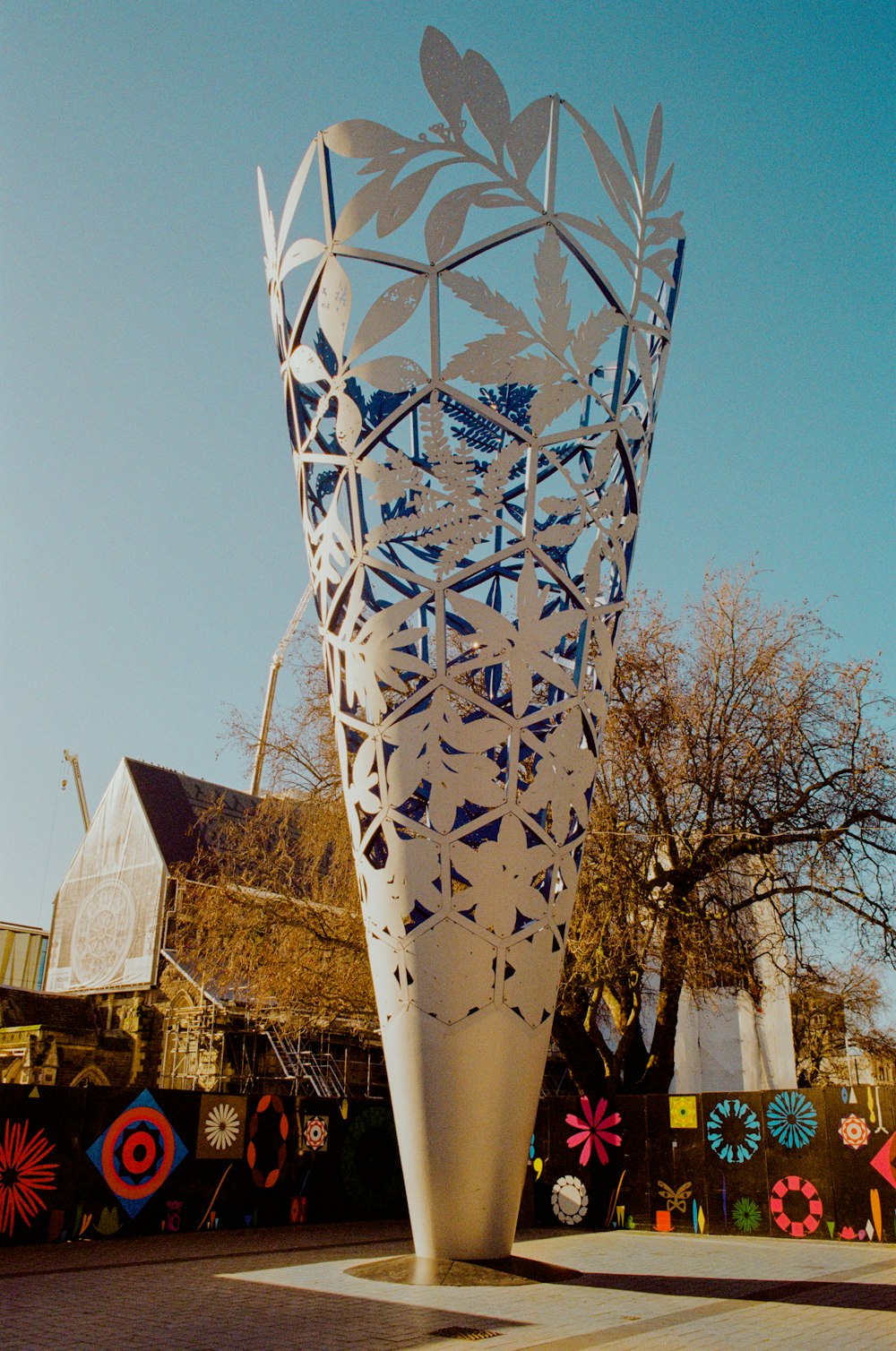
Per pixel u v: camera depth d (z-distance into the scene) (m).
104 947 42.69
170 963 40.00
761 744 19.22
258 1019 35.31
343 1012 22.42
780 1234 14.73
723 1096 15.72
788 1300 8.98
